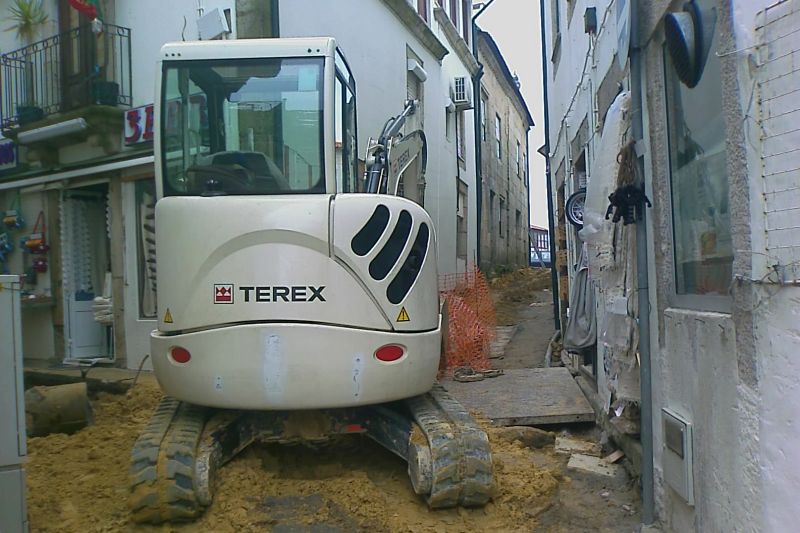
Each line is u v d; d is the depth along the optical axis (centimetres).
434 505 454
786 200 273
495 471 523
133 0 1009
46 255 1097
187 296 454
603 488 514
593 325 726
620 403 506
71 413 689
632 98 460
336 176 496
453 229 1719
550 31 1165
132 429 679
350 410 512
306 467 547
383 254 468
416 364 475
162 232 470
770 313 284
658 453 438
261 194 479
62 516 465
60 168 1073
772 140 281
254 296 445
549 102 1234
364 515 452
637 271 460
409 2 1370
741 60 300
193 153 491
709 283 369
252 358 442
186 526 446
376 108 1205
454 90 1748
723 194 347
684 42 350
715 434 342
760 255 290
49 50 1073
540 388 771
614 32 547
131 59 1011
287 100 492
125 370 988
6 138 1138
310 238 447
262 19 890
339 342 446
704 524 358
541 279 2386
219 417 502
